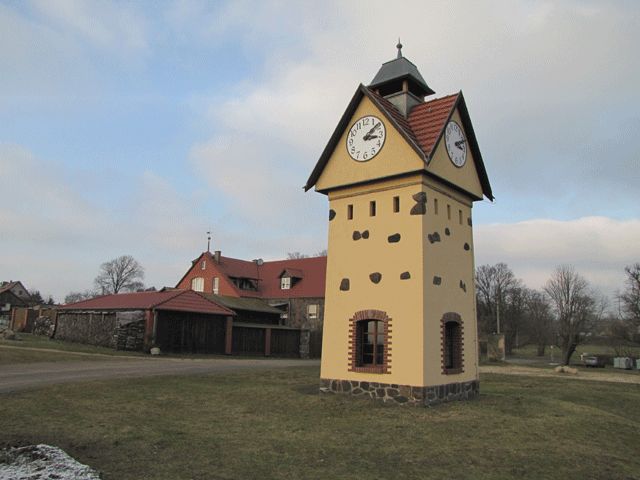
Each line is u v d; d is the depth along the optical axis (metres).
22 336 39.53
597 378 31.08
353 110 17.48
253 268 60.50
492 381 25.31
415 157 15.71
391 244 16.05
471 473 9.16
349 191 17.48
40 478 7.77
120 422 11.84
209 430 11.45
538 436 11.84
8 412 12.61
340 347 16.64
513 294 87.00
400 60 18.64
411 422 12.63
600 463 10.20
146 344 32.22
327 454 9.93
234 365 28.44
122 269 106.44
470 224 18.75
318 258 57.25
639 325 54.81
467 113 18.16
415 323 15.03
